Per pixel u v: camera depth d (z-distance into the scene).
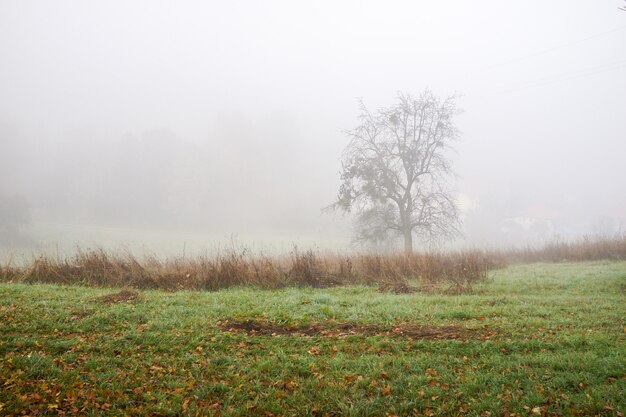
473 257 17.59
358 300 10.95
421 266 16.39
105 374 6.02
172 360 6.57
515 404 5.18
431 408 5.21
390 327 8.27
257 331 8.13
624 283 13.50
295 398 5.45
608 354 6.55
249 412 5.20
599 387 5.46
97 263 14.38
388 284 14.09
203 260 14.96
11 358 6.26
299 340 7.49
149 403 5.34
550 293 12.64
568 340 7.16
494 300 10.92
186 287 13.34
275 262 16.14
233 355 6.83
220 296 11.40
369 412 5.13
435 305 10.31
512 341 7.19
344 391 5.60
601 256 24.73
